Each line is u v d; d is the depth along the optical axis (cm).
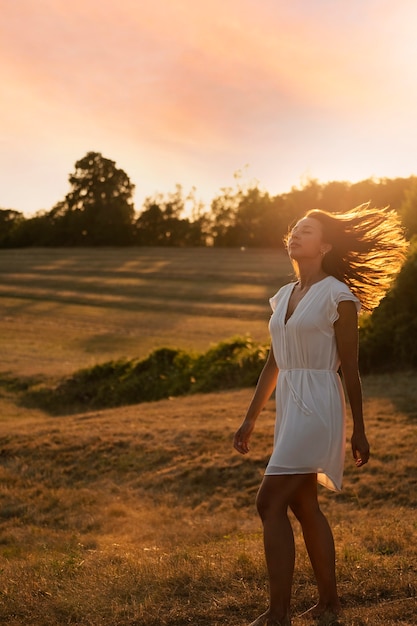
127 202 11725
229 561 428
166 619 336
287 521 321
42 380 2381
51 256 8525
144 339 3488
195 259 7725
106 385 2253
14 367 2645
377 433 1126
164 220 11169
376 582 373
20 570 484
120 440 1248
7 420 1933
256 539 593
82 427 1382
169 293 5231
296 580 386
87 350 3222
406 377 1670
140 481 1062
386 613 331
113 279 6162
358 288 349
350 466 970
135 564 448
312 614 333
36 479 1119
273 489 322
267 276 5891
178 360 2225
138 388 2186
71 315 4412
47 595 390
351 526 639
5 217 12231
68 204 11694
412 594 360
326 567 335
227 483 1005
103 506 973
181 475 1057
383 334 1830
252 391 1748
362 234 343
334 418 325
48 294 5403
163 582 387
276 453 324
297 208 9894
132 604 357
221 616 339
